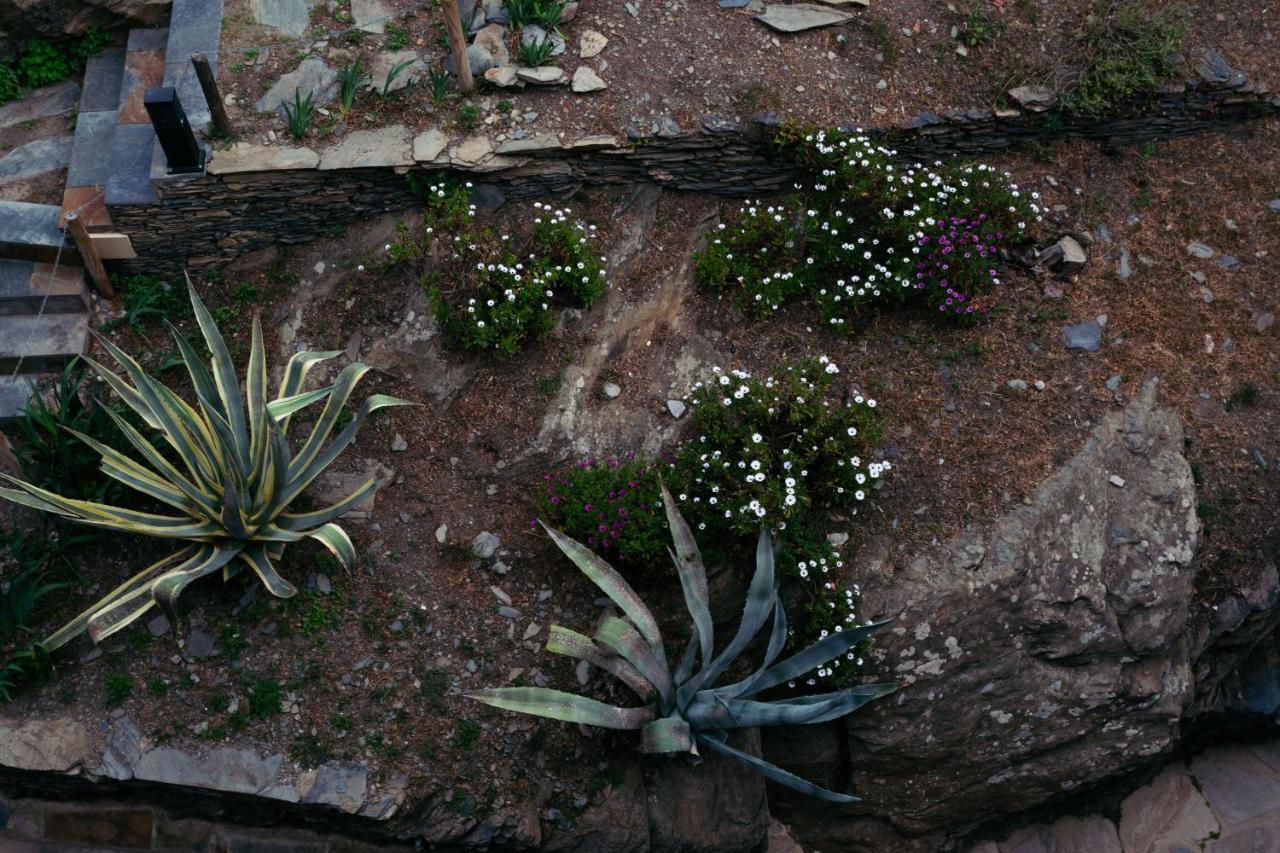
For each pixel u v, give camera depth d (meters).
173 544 6.03
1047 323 6.56
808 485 6.16
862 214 6.57
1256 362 6.62
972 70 6.79
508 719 5.97
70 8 6.62
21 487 6.00
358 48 6.56
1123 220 6.82
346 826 5.86
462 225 6.33
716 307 6.49
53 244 6.28
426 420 6.32
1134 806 6.84
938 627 6.08
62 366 6.31
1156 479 6.32
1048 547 6.17
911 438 6.32
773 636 5.77
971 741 6.27
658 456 6.25
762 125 6.49
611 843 5.96
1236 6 7.04
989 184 6.59
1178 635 6.30
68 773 5.70
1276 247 6.86
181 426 5.79
